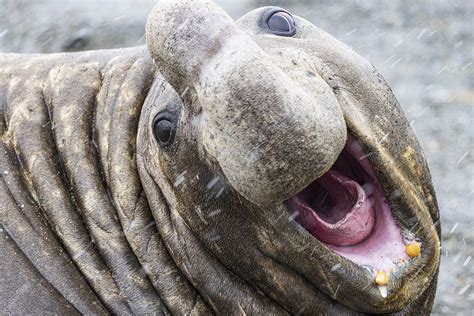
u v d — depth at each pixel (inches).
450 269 541.0
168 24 327.3
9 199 396.2
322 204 370.9
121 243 385.1
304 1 805.9
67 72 426.3
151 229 383.2
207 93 318.0
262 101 313.9
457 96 691.4
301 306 365.4
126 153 394.6
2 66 437.4
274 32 374.9
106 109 409.7
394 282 352.8
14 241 388.2
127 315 376.2
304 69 347.9
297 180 323.3
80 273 385.1
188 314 373.4
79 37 722.2
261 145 316.8
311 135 318.3
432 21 781.9
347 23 780.0
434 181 606.2
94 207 391.2
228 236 361.4
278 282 362.3
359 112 358.6
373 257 354.9
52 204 395.5
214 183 354.3
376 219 362.3
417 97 692.1
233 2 784.9
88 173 397.4
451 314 515.2
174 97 366.0
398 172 360.5
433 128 657.0
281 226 349.4
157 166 375.2
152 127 368.2
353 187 355.9
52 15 745.6
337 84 359.9
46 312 374.3
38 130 411.8
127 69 417.7
